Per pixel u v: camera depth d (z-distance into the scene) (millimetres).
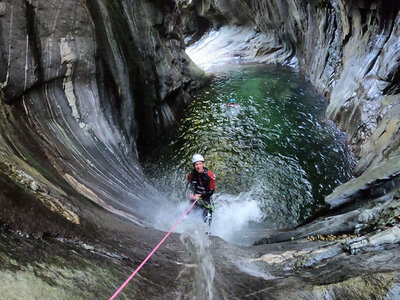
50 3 6543
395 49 8961
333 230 5547
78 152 6422
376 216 4809
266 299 2955
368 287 2865
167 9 13648
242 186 9398
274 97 15398
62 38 6914
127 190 6902
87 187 5285
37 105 6219
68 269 2289
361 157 9336
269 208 8578
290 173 9742
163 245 4551
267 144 11305
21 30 5902
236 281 3494
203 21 31078
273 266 4250
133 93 10531
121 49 9477
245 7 25188
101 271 2549
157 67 12164
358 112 10445
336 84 13227
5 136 4277
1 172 2883
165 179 9789
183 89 15281
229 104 14680
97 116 8047
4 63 5520
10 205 2490
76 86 7539
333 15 14320
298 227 7594
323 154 10438
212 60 24500
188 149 11297
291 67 21188
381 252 3539
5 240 2182
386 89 9383
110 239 3578
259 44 24234
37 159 4574
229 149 11156
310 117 13000
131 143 9891
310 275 3496
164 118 12602
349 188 7020
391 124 8195
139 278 2846
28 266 2031
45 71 6504
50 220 2834
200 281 3371
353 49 12234
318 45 16594
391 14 9648
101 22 8352
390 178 5906
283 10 20484
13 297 1722
